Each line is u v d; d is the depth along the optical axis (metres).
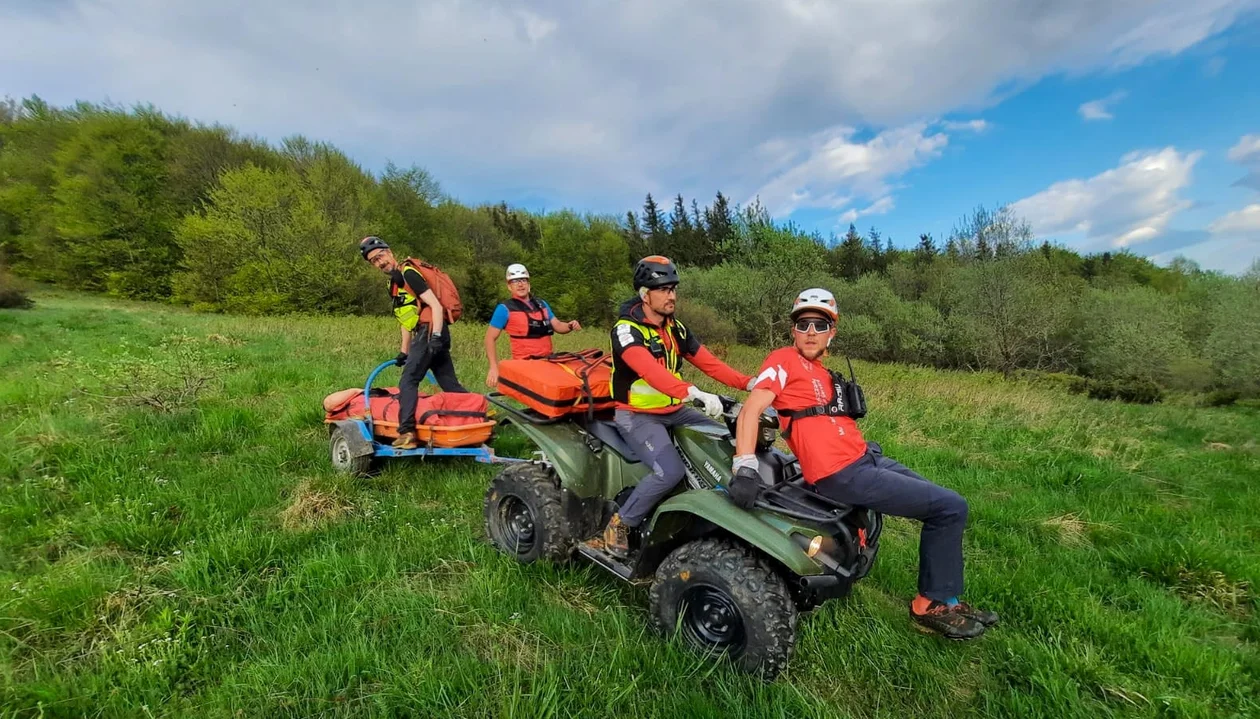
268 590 3.20
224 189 30.23
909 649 3.10
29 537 3.64
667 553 3.17
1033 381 21.14
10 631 2.74
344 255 29.02
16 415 6.00
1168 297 37.03
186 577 3.25
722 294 28.70
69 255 31.25
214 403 6.58
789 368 2.97
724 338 28.12
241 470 4.83
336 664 2.65
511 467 3.88
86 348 10.41
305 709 2.45
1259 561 4.36
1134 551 4.52
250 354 10.30
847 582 2.87
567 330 5.83
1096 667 3.00
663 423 3.42
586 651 2.88
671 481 3.20
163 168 34.38
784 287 26.44
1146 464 7.44
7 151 37.91
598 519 3.65
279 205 29.05
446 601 3.25
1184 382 28.75
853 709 2.73
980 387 14.31
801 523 2.80
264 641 2.83
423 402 5.22
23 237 33.12
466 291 36.25
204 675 2.61
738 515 2.75
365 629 2.97
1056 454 7.48
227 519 3.98
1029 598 3.68
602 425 3.66
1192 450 8.85
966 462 7.05
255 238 27.72
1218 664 3.12
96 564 3.36
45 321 14.63
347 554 3.66
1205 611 3.79
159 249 32.06
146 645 2.68
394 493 4.71
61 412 6.04
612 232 56.22
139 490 4.31
